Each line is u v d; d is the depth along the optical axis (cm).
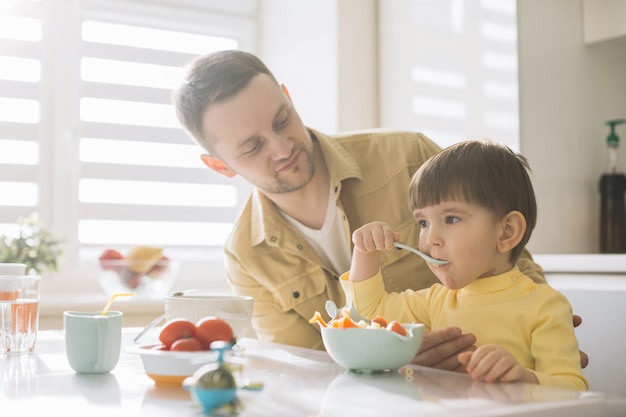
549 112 185
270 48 258
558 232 186
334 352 86
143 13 243
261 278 147
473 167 102
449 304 108
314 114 235
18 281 109
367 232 111
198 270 245
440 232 103
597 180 194
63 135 230
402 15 221
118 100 238
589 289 153
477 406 65
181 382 81
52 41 230
